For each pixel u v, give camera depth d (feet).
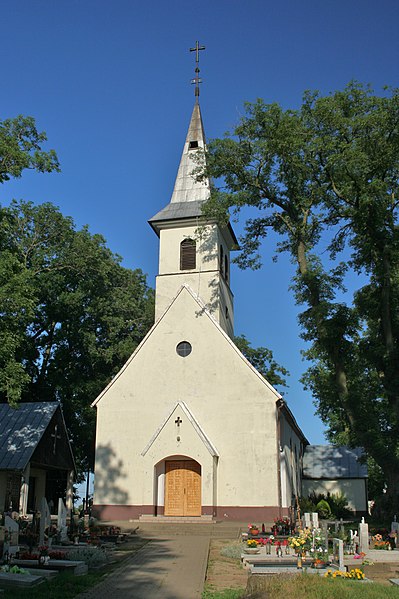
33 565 50.57
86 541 68.39
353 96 86.02
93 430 138.72
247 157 92.17
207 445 93.76
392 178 85.66
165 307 114.32
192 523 88.38
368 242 85.15
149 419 101.09
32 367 140.87
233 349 100.99
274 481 92.27
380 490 157.69
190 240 117.70
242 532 78.95
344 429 138.51
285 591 36.96
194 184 125.70
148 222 119.55
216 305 112.37
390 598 37.04
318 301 89.97
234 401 97.91
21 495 92.84
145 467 95.86
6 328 75.77
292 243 97.96
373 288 90.99
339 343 85.92
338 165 82.69
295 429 127.24
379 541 65.98
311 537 63.05
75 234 138.00
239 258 101.19
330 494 140.46
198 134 131.34
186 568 52.90
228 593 41.98
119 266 160.35
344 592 36.65
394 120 81.51
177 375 102.27
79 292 139.64
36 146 84.79
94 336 139.85
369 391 102.63
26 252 131.13
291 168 88.79
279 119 88.22
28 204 133.28
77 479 152.97
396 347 84.94
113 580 47.19
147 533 83.10
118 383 104.47
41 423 103.24
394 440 89.35
